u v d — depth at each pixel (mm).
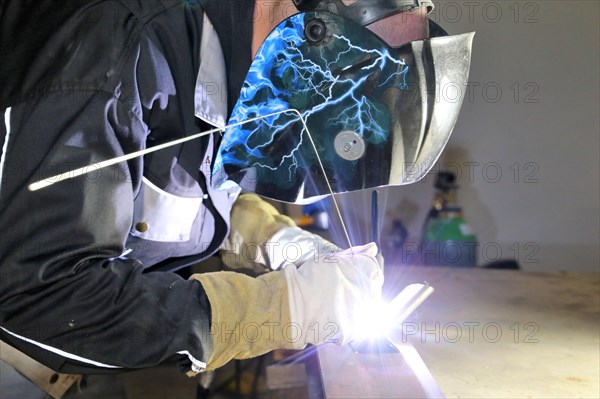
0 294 699
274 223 1272
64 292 709
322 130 872
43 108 720
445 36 869
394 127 868
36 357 770
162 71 799
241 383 1662
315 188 909
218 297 781
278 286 809
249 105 858
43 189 696
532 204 2057
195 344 744
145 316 730
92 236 717
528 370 997
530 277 1622
